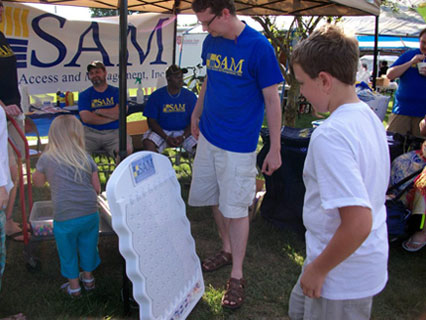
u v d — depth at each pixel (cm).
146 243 196
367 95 376
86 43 531
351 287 127
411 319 249
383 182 124
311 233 133
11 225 302
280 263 309
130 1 487
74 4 489
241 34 226
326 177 112
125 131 214
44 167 233
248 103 236
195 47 1495
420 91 399
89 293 253
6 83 302
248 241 340
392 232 311
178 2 538
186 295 230
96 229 248
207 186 265
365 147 115
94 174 247
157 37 591
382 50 1470
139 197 195
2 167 193
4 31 454
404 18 1165
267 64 224
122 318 231
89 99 441
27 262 270
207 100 253
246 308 252
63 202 230
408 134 356
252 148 244
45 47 494
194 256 245
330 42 118
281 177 348
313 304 135
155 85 616
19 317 228
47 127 501
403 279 293
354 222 107
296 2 387
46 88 507
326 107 127
